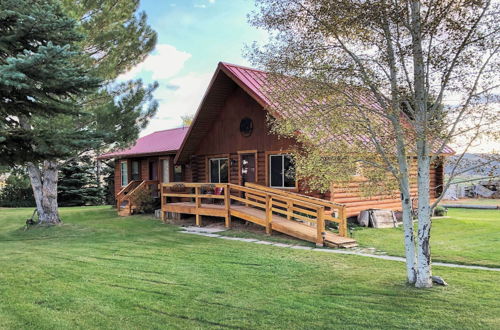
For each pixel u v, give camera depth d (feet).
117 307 16.99
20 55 18.06
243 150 48.80
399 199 48.47
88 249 30.83
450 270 22.48
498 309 15.97
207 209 43.01
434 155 19.47
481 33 17.89
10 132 21.47
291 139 42.14
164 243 32.99
